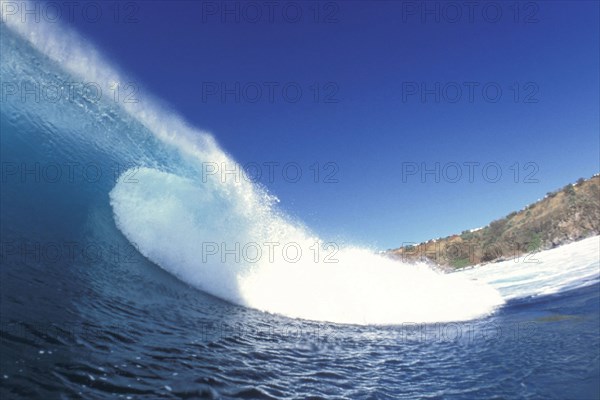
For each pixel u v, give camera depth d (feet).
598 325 24.41
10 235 22.30
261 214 39.32
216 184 38.81
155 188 34.60
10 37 37.04
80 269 22.22
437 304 37.68
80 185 31.81
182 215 32.78
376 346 24.59
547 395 15.85
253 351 19.36
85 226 27.86
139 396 12.44
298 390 15.88
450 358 21.91
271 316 28.25
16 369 11.70
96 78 42.32
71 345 14.11
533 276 57.67
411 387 17.67
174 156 44.73
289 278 36.01
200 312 24.07
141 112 45.01
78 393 11.61
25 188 27.50
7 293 16.11
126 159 39.19
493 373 18.84
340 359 21.03
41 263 20.58
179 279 28.53
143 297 22.66
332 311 32.65
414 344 25.45
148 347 16.16
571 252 79.61
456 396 16.57
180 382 14.02
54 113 36.29
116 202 32.35
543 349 21.40
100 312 18.01
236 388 14.75
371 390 17.04
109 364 13.79
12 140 30.63
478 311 36.32
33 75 36.76
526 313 32.53
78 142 35.96
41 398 10.82
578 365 18.37
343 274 40.65
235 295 30.14
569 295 37.24
